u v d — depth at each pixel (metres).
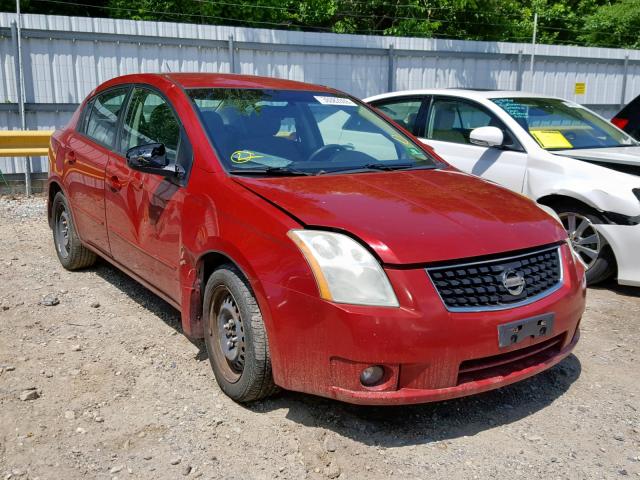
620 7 21.12
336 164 4.16
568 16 21.45
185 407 3.55
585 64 13.36
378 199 3.54
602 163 5.72
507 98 6.76
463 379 3.19
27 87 9.35
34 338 4.35
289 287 3.14
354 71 11.41
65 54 9.46
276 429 3.36
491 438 3.36
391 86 11.70
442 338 3.02
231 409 3.54
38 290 5.24
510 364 3.38
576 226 5.77
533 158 6.01
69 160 5.34
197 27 10.19
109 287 5.36
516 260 3.33
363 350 2.98
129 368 3.97
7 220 7.61
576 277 3.62
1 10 14.88
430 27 16.97
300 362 3.16
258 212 3.38
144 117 4.61
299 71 11.01
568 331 3.54
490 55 12.38
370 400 3.04
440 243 3.17
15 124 9.40
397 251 3.08
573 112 6.85
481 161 6.41
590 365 4.23
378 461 3.12
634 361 4.31
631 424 3.53
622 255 5.44
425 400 3.07
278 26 16.25
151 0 14.87
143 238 4.31
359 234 3.14
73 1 15.64
